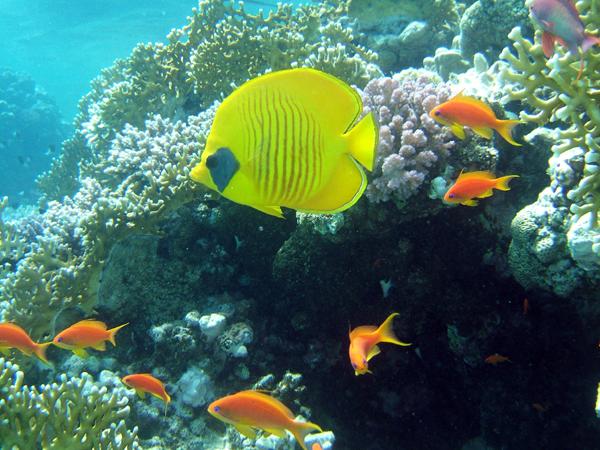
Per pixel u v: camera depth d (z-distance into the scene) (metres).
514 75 1.14
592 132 0.99
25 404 0.99
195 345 1.46
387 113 1.29
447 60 1.93
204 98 2.12
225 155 0.51
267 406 0.86
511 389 1.38
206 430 1.37
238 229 1.65
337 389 1.61
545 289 1.13
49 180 3.15
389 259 1.39
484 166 1.22
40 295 1.41
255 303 1.71
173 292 1.64
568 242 0.97
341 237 1.35
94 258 1.49
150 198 1.58
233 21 2.17
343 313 1.55
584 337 1.23
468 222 1.30
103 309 1.56
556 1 0.80
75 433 1.05
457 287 1.38
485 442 1.52
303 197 0.54
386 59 2.29
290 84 0.51
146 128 2.03
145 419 1.36
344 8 2.50
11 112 7.59
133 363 1.51
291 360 1.59
